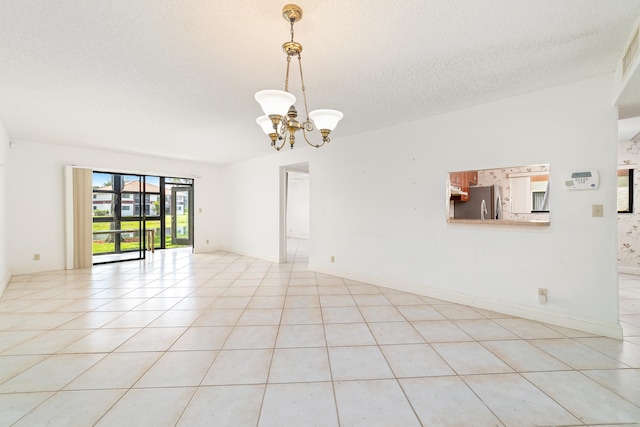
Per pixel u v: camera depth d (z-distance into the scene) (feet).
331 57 6.77
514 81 8.05
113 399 5.22
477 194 12.07
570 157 8.13
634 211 14.82
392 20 5.43
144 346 7.25
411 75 7.69
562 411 4.90
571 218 8.13
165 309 9.92
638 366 6.25
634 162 14.79
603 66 7.22
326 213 15.03
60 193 15.92
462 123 10.17
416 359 6.63
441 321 8.79
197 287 12.70
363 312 9.60
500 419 4.73
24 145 14.67
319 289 12.32
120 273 15.39
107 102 9.53
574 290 8.13
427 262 11.20
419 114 10.76
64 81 7.97
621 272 15.05
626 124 12.00
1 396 5.26
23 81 7.96
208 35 5.90
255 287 12.67
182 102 9.52
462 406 5.06
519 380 5.80
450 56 6.74
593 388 5.51
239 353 6.91
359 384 5.70
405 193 11.82
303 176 29.63
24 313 9.50
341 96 9.09
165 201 24.99
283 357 6.73
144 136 13.94
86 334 7.92
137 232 21.18
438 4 5.00
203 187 22.36
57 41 6.07
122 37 5.94
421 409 4.99
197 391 5.47
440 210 10.81
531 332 7.96
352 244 13.87
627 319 8.84
